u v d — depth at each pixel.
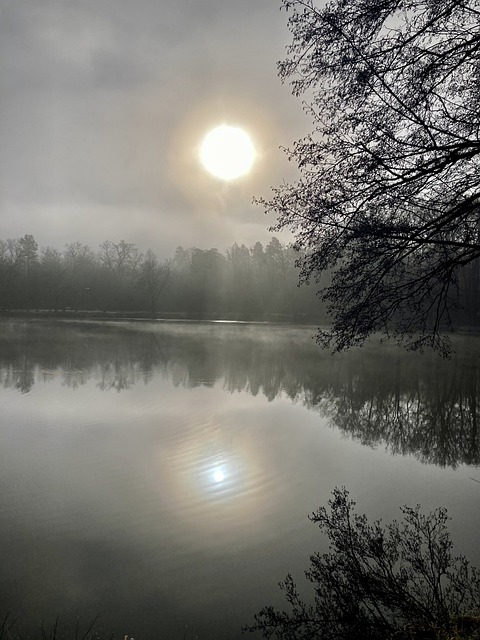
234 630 6.08
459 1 5.07
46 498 9.60
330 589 6.48
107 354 32.06
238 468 11.45
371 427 16.03
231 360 31.38
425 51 5.37
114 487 10.18
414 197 5.81
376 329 6.38
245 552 7.81
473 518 9.05
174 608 6.43
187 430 14.45
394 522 8.87
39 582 6.95
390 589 6.18
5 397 18.42
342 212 5.98
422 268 6.08
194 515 9.05
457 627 5.02
